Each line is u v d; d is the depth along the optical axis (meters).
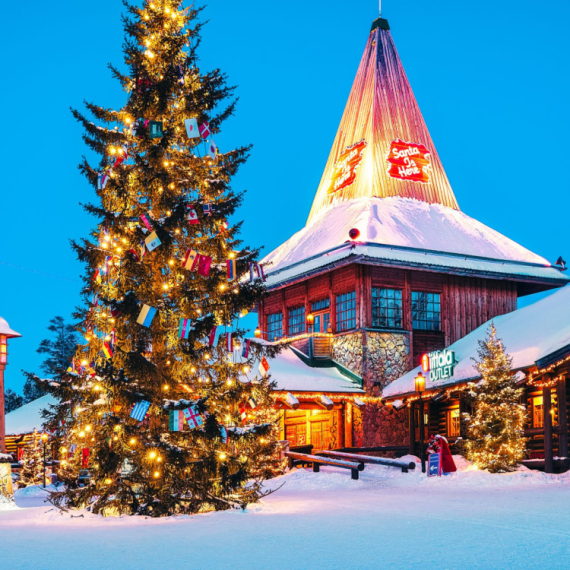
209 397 13.20
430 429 25.58
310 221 34.09
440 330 27.75
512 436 18.28
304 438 28.38
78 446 13.21
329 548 7.74
